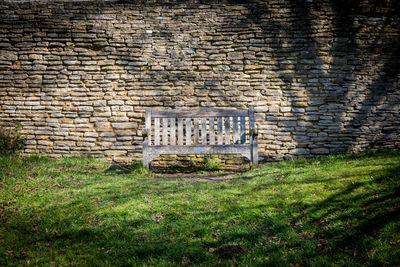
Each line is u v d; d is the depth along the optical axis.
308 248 2.48
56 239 2.75
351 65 6.26
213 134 5.73
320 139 6.20
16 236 2.79
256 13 6.31
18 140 6.09
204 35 6.34
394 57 6.28
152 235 2.75
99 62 6.28
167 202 3.50
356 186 3.62
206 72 6.31
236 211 3.21
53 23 6.28
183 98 6.30
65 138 6.23
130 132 6.26
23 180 4.50
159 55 6.32
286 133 6.23
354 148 6.20
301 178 4.18
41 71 6.25
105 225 2.96
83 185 4.37
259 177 4.57
